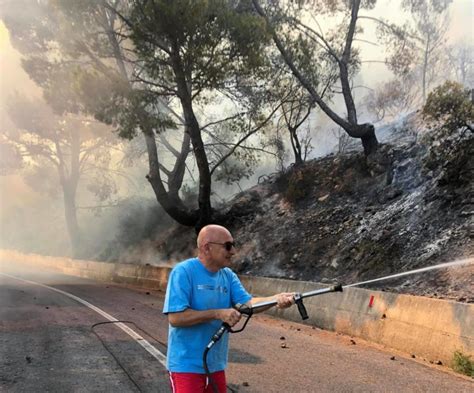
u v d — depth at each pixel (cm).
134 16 1717
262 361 746
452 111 1330
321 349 840
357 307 990
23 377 652
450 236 1284
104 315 1190
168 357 333
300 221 1988
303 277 1638
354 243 1598
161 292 1902
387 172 1802
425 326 801
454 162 1443
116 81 1789
